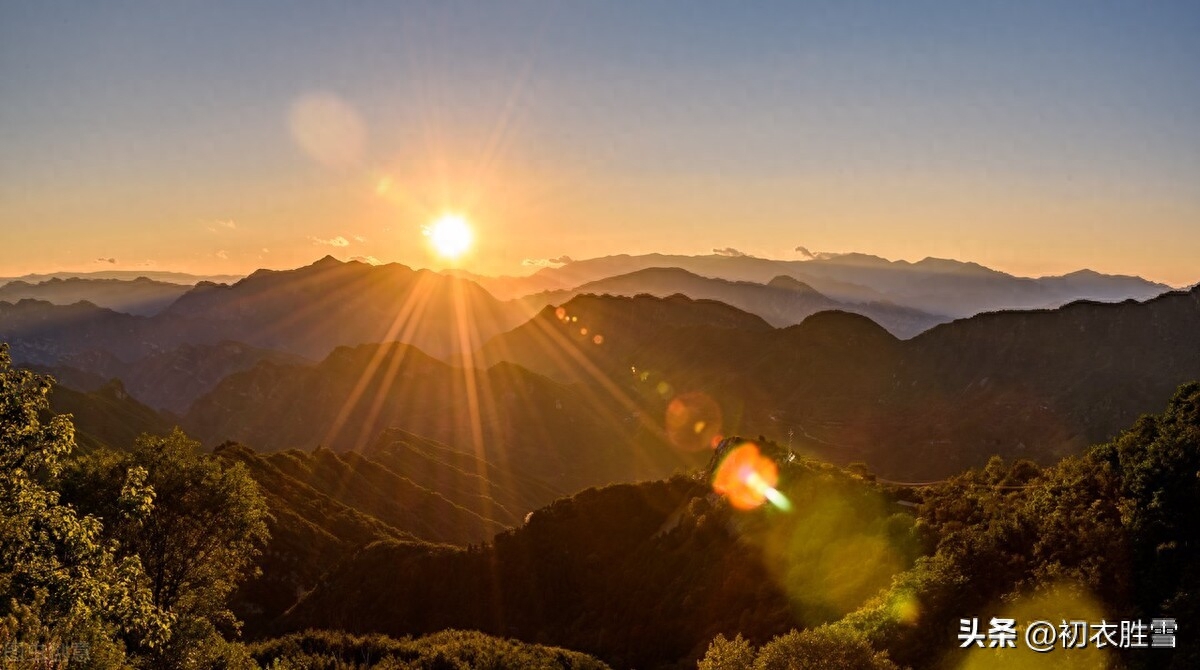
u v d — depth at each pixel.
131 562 22.56
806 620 58.06
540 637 85.62
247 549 37.56
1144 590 35.78
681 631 71.50
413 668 48.00
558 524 107.88
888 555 59.66
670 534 96.62
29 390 20.66
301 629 95.12
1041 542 42.56
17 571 18.67
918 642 39.81
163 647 29.86
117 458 33.72
